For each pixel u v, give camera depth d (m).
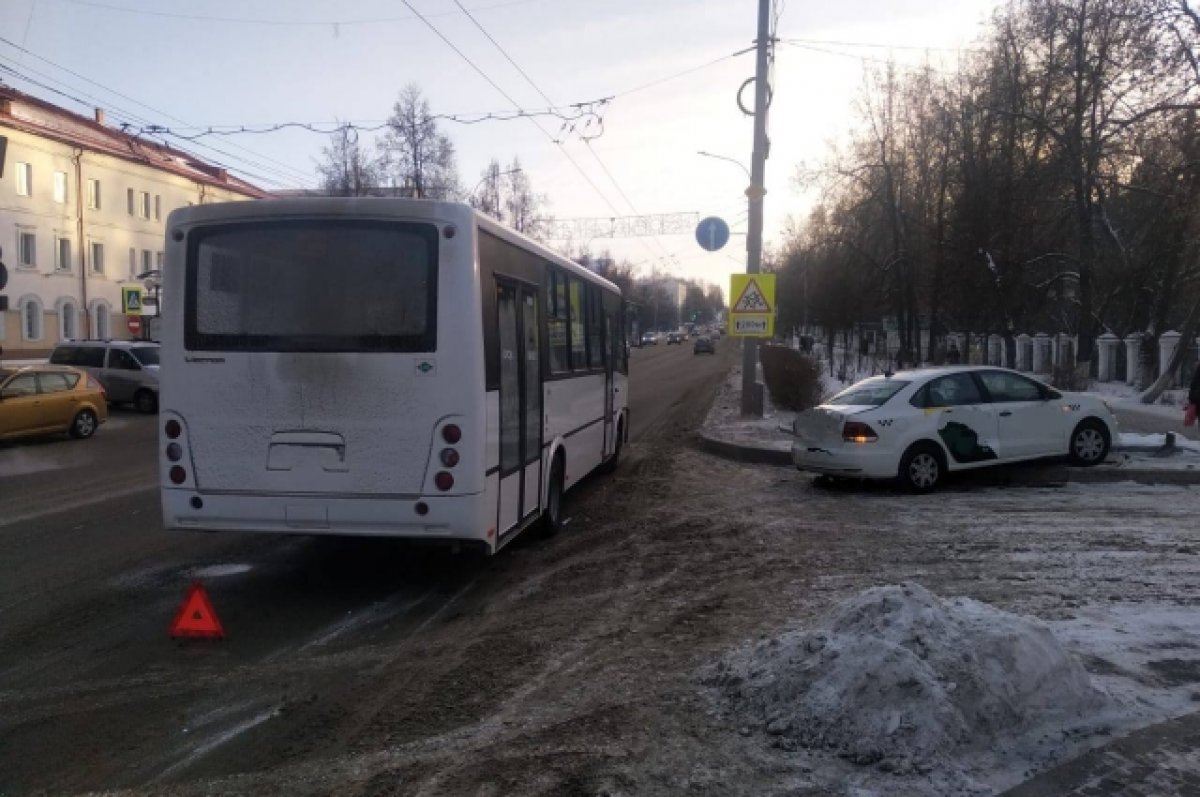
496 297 7.27
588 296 11.35
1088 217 27.22
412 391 6.71
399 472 6.74
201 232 6.95
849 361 45.25
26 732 4.59
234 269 6.91
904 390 11.42
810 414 11.79
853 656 4.35
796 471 13.53
